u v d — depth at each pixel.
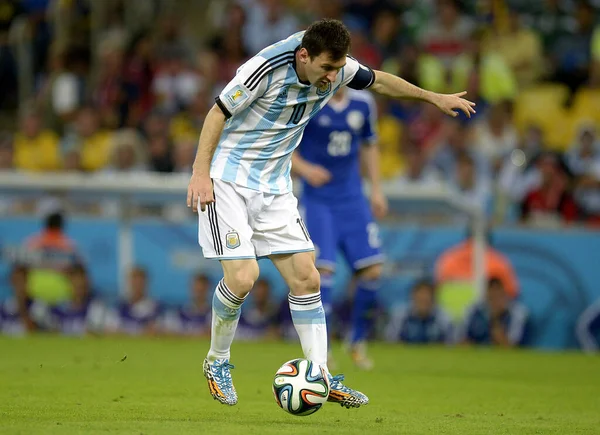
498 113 52.88
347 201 32.84
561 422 20.19
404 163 53.16
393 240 44.44
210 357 20.12
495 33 60.25
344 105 32.28
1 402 21.22
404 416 20.58
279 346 41.06
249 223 19.86
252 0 62.97
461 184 50.25
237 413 20.14
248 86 18.88
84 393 23.42
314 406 18.50
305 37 18.62
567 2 62.47
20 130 59.44
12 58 64.94
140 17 68.81
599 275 43.91
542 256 44.09
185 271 44.69
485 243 44.22
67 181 44.78
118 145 52.53
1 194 45.78
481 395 25.72
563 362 36.59
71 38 65.81
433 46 58.62
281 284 44.81
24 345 38.62
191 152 51.22
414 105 56.28
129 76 59.28
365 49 58.44
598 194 49.53
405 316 44.31
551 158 49.88
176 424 17.70
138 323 44.22
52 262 44.66
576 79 58.75
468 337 43.84
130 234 44.84
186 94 59.12
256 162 19.67
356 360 33.03
